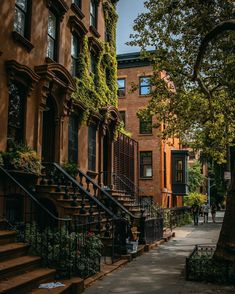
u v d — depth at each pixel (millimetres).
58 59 15711
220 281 9023
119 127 22297
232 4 14375
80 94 17422
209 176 60094
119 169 22859
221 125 17344
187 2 15078
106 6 21906
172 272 10383
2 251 7879
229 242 9500
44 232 9352
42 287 7465
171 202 36656
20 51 12812
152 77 17984
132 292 8172
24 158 11578
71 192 13734
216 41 15461
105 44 21391
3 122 11586
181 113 17750
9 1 12234
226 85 16094
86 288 8484
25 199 12039
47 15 14742
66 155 15750
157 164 33000
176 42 16484
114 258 11898
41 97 13570
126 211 14273
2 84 11656
